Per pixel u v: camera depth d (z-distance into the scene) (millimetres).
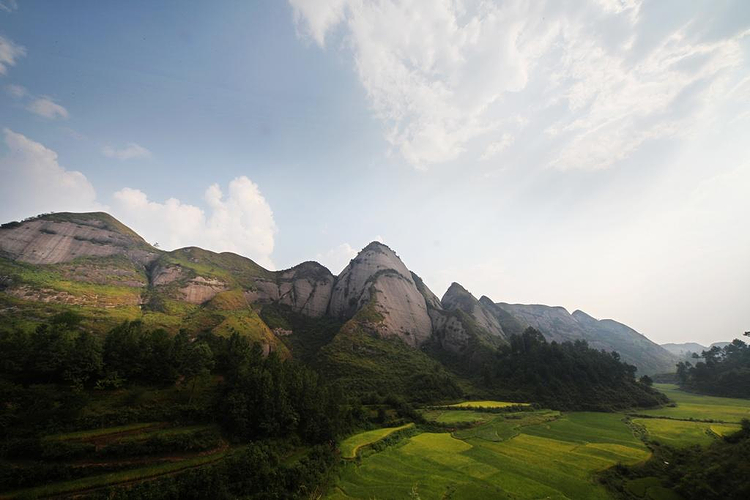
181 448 45875
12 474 35250
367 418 76812
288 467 48312
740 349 153625
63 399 45625
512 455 59656
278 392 59656
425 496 44500
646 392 114875
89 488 36844
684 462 54031
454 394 102438
